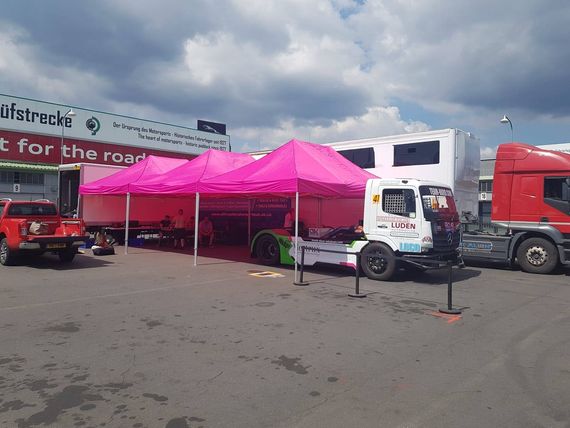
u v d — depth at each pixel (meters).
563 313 7.61
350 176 12.44
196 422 3.60
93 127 39.34
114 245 18.19
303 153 12.22
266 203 19.36
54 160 37.00
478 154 15.09
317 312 7.43
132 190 15.16
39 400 3.96
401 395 4.19
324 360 5.12
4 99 34.38
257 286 9.73
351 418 3.71
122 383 4.37
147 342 5.69
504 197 12.73
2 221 12.49
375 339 5.96
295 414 3.77
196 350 5.40
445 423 3.64
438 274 11.91
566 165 11.81
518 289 9.84
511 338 6.11
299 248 12.24
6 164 33.97
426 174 13.85
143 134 42.84
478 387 4.40
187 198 21.03
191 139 46.88
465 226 13.68
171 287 9.48
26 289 9.06
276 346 5.60
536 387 4.41
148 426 3.52
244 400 4.03
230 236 20.78
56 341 5.68
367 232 10.99
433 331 6.39
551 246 11.98
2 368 4.74
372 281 10.58
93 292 8.84
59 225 13.31
